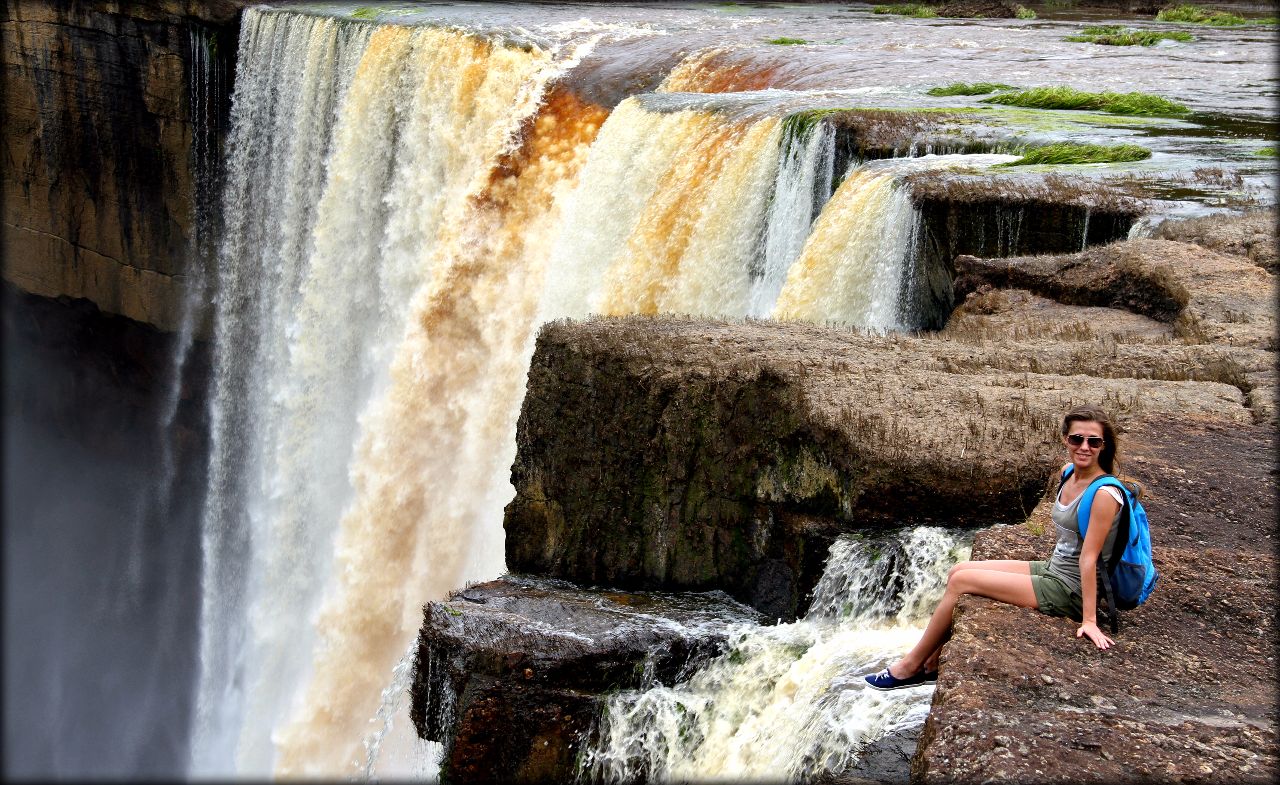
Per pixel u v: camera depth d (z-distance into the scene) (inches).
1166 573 359.9
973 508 452.4
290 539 1326.3
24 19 1733.5
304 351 1380.4
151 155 1710.1
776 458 512.1
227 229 1621.6
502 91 1273.4
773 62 1294.3
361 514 1161.4
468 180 1270.9
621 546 564.1
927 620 436.1
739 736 433.4
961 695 297.4
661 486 553.0
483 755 460.1
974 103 1071.0
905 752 356.8
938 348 576.1
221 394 1619.1
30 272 1863.9
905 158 850.1
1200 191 771.4
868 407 490.0
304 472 1342.3
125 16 1648.6
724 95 1075.9
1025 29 1744.6
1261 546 382.6
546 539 598.9
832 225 765.9
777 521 511.2
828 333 601.0
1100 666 313.1
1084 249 723.4
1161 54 1465.3
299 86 1486.2
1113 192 749.9
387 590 1112.2
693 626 490.0
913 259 718.5
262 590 1334.9
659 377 550.3
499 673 460.1
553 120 1250.0
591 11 1761.8
